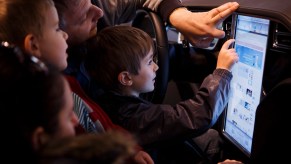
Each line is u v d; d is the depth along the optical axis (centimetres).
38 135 43
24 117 43
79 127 78
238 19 99
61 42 78
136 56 108
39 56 71
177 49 130
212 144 119
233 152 111
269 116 74
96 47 111
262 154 79
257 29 88
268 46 83
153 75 115
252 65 92
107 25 136
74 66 107
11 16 71
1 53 49
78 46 108
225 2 107
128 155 41
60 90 48
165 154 125
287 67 79
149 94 126
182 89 130
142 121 106
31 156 41
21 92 44
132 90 114
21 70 46
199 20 108
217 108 102
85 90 111
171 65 129
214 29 107
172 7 118
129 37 108
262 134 77
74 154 38
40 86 45
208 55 123
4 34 71
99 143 39
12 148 42
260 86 88
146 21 138
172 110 106
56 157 38
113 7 134
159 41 117
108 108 111
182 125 103
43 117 45
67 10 96
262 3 86
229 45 102
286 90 69
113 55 108
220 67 102
